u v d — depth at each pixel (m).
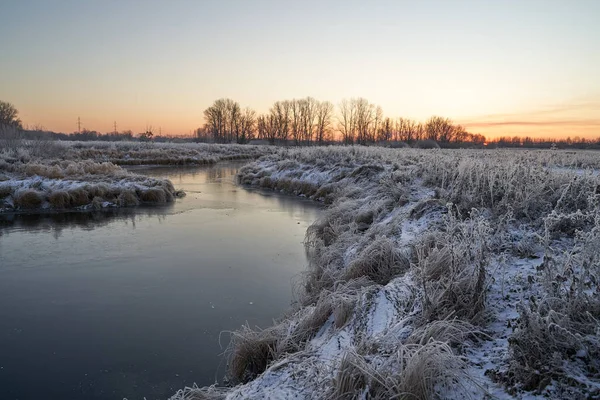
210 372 4.85
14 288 7.47
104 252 9.77
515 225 6.52
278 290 7.41
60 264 8.86
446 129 88.00
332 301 5.12
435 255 4.99
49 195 15.52
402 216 8.54
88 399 4.35
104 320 6.20
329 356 3.87
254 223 13.07
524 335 3.02
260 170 26.06
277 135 86.44
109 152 37.34
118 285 7.63
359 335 4.05
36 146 28.27
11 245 10.35
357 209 11.23
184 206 16.22
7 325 6.02
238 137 90.06
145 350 5.34
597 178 7.19
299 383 3.50
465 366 3.11
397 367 3.13
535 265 4.98
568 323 3.04
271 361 4.41
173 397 4.00
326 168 21.14
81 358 5.13
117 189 16.83
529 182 7.48
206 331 5.86
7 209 14.73
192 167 36.41
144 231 11.91
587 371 2.74
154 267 8.68
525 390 2.73
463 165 9.70
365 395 2.95
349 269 6.26
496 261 5.12
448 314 3.80
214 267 8.69
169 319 6.23
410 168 14.46
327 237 9.96
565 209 6.57
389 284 5.11
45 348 5.38
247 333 5.02
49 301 6.90
